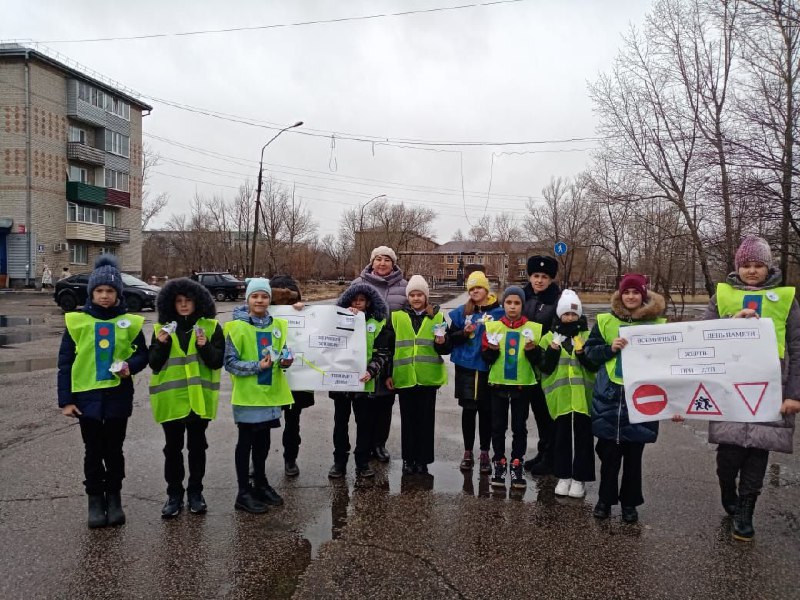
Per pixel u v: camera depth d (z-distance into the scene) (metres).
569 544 3.83
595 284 63.19
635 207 23.00
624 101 19.92
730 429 4.00
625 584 3.33
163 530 3.94
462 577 3.38
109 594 3.13
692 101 16.45
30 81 35.66
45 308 23.77
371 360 4.98
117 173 43.50
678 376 4.09
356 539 3.85
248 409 4.31
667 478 5.10
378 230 76.12
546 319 5.32
